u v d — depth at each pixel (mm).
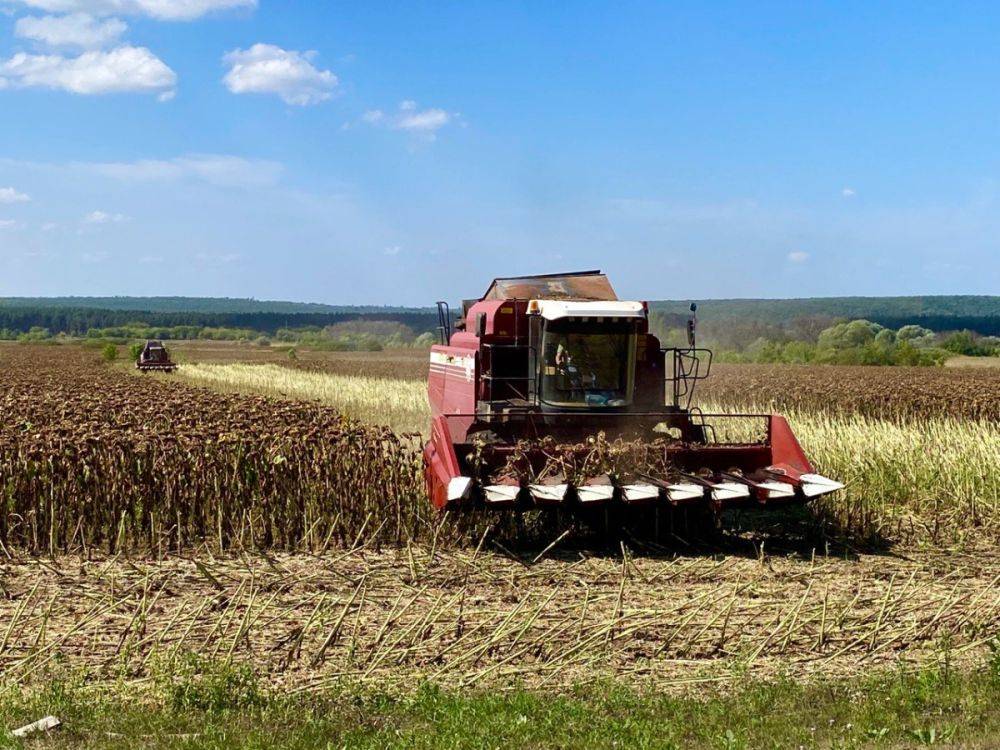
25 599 10648
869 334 79812
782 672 8367
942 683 7805
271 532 13227
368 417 28703
